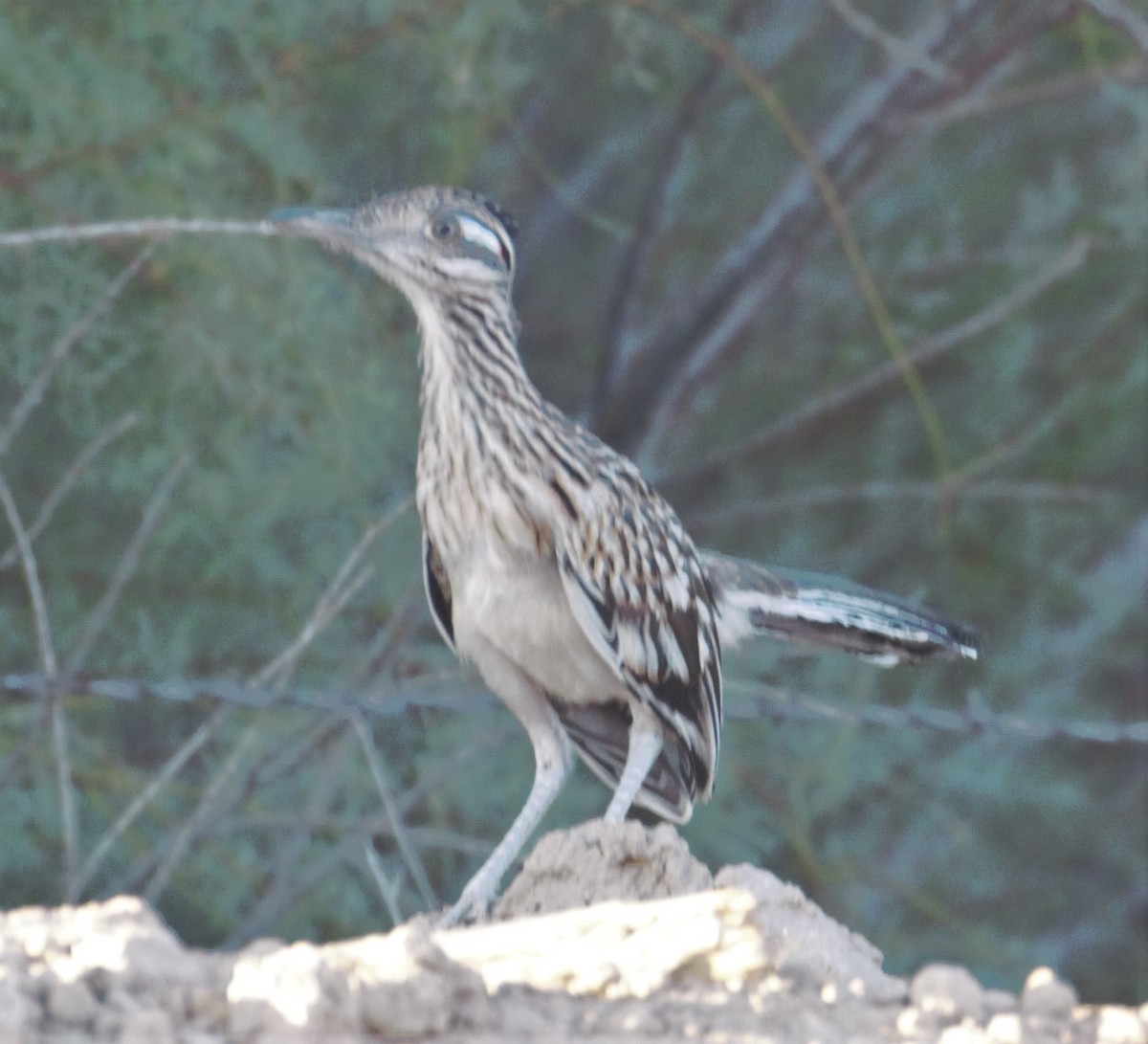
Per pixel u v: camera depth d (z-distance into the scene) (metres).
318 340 12.42
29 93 11.91
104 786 12.38
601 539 8.49
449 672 11.44
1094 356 17.08
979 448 17.42
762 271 17.25
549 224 18.53
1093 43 14.70
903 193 18.09
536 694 8.81
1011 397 17.47
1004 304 15.94
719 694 9.12
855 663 13.45
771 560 18.05
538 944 6.30
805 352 18.34
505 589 8.54
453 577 8.70
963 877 16.50
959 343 17.02
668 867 7.25
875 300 14.00
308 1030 5.41
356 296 12.86
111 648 12.90
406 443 13.66
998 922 17.52
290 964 5.55
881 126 16.47
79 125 12.08
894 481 18.03
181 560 13.11
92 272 11.95
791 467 18.39
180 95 12.36
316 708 10.73
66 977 5.61
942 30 16.45
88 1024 5.47
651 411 17.56
